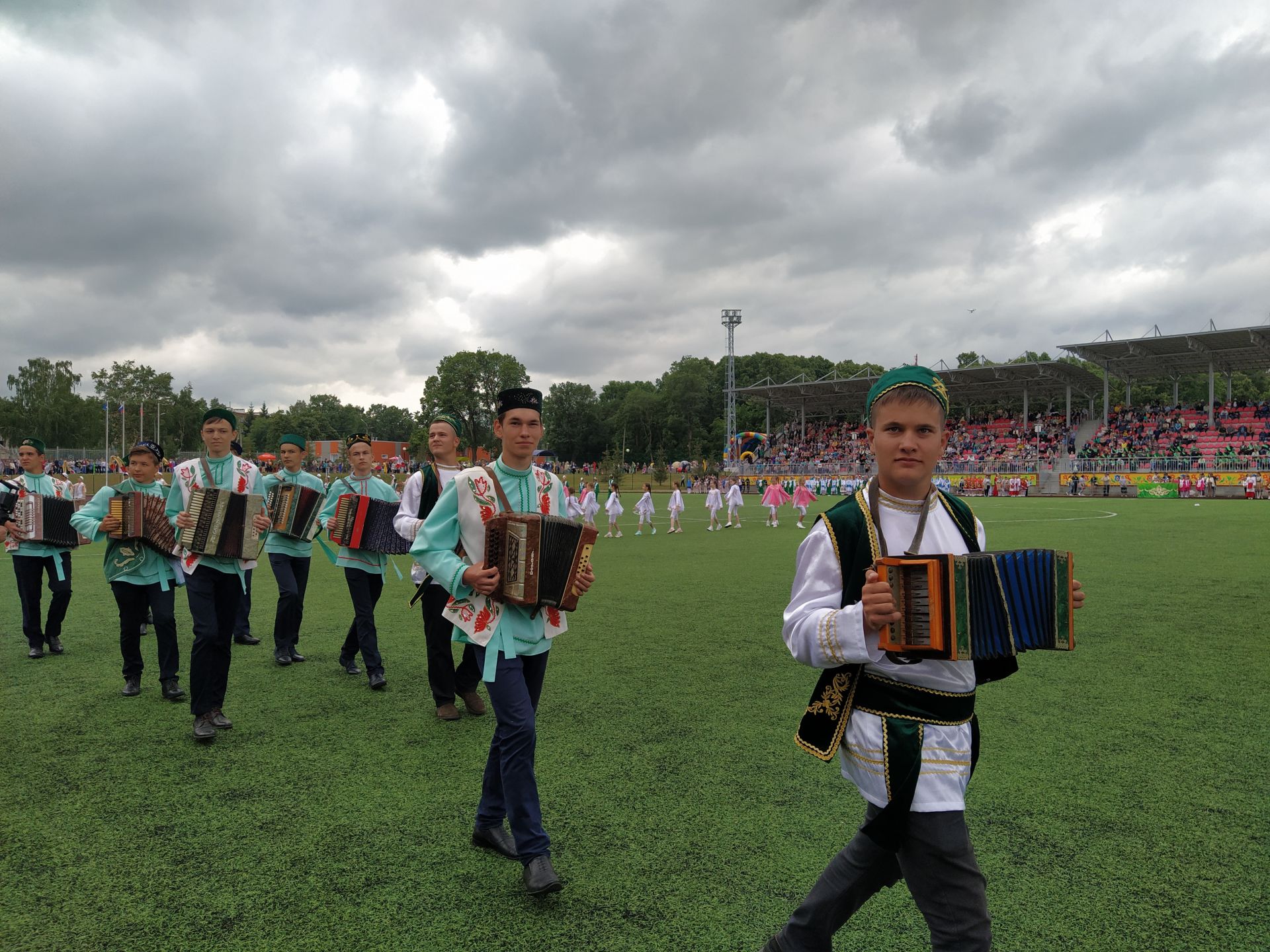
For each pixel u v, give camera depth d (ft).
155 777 15.62
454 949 9.76
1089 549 55.62
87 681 23.31
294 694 21.74
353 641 23.85
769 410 243.60
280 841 12.84
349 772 15.87
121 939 10.07
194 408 402.31
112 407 361.92
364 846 12.64
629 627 29.91
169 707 20.57
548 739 17.42
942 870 7.06
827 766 15.74
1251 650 25.23
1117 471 162.40
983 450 198.39
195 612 17.84
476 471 12.67
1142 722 18.29
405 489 20.75
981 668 7.84
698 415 351.67
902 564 6.83
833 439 232.53
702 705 19.92
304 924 10.38
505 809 12.35
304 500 25.55
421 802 14.39
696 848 12.36
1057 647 7.34
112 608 36.11
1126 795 14.21
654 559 55.21
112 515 20.89
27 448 28.91
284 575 25.09
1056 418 206.18
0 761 16.60
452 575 11.87
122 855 12.38
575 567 11.65
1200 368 183.83
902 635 6.77
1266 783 14.73
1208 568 45.19
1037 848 12.23
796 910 7.86
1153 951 9.57
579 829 13.05
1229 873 11.43
